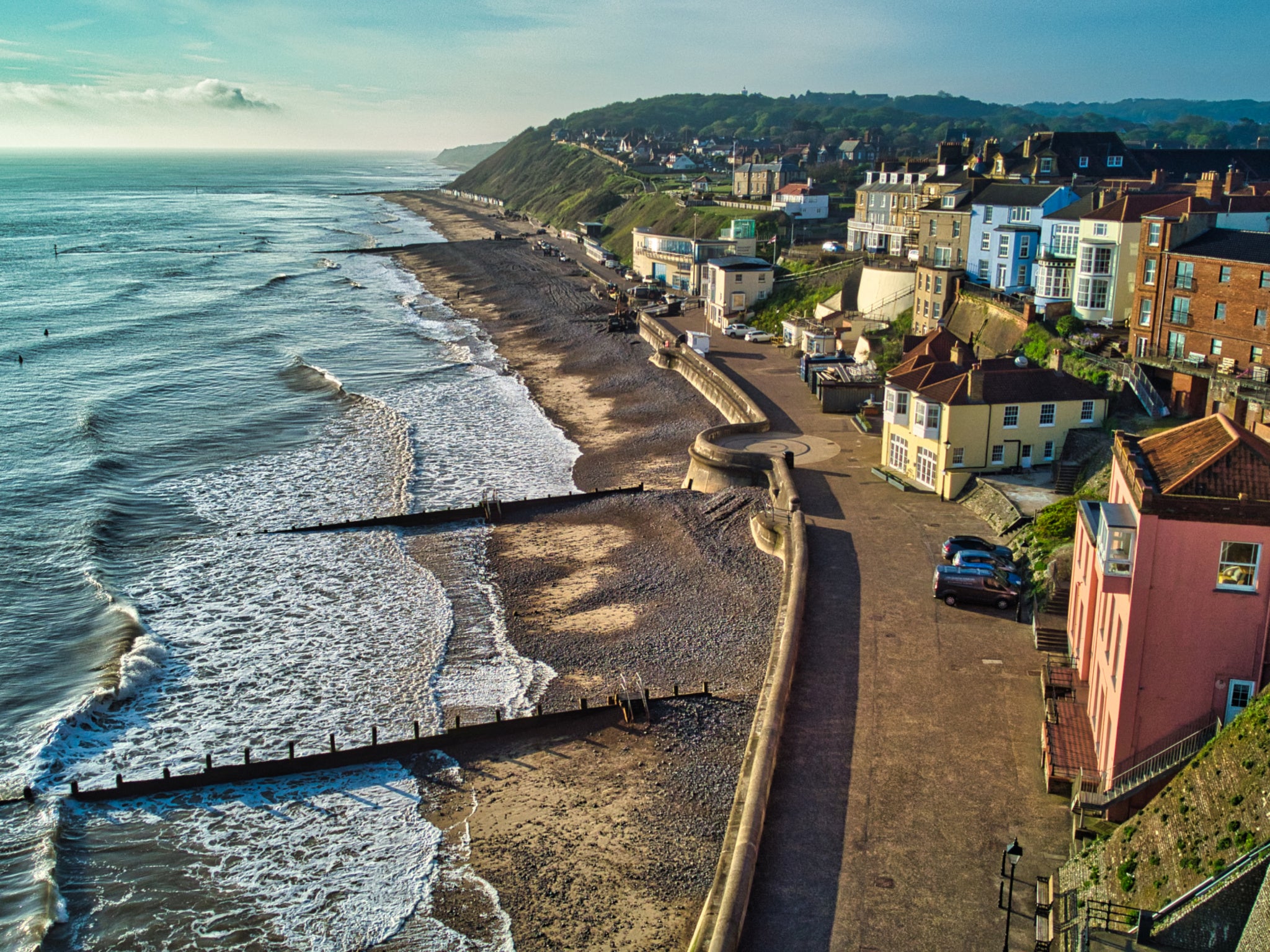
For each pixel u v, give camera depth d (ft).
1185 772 79.10
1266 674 86.84
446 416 284.61
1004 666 124.06
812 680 121.19
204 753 128.57
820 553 160.25
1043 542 152.25
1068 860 89.30
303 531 200.75
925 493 189.47
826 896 86.74
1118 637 93.61
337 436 264.93
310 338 397.60
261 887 106.11
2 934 98.73
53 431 263.90
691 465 221.05
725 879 89.61
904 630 133.80
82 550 187.93
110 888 106.22
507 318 440.45
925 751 106.83
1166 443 101.55
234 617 164.76
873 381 249.34
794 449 217.36
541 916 100.58
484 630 159.84
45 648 154.71
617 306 411.75
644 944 96.17
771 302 378.12
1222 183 305.73
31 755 127.34
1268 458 88.84
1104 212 237.45
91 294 491.72
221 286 529.86
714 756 124.26
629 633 155.74
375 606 168.55
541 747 128.98
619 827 112.98
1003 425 185.16
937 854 91.50
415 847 111.65
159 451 251.19
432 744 129.29
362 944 98.17
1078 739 103.96
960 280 289.74
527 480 230.48
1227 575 86.22
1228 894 67.26
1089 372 208.64
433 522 205.26
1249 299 186.50
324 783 123.54
